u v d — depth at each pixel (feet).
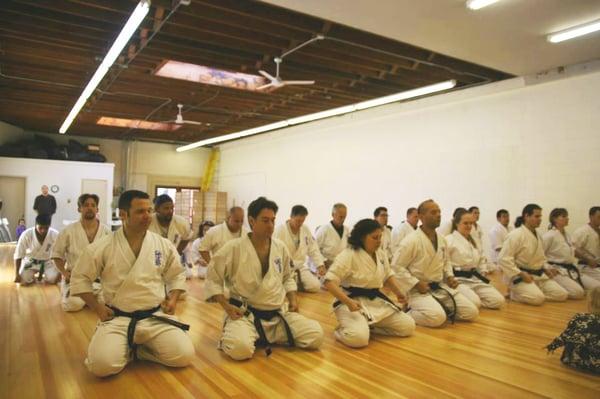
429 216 12.55
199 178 51.31
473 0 14.14
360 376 8.44
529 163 22.02
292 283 10.54
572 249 17.58
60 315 13.17
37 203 36.24
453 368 8.96
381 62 20.66
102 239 8.79
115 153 46.75
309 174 36.35
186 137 45.70
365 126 31.14
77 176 41.65
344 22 15.78
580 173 20.18
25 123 39.40
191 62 21.07
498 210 23.06
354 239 11.05
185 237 15.87
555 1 14.28
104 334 8.36
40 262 18.76
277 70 19.97
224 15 16.37
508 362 9.36
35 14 16.15
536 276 16.02
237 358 9.18
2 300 15.26
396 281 11.98
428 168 26.73
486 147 23.82
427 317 12.18
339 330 10.69
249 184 44.50
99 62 21.59
